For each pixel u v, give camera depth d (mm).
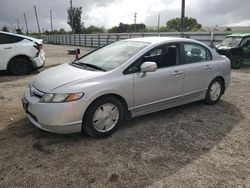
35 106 3994
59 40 47438
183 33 20000
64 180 3213
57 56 18297
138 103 4605
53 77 4305
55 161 3613
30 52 9859
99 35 31969
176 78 5043
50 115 3857
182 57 5219
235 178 3303
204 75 5602
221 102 6312
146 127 4742
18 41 9742
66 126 3922
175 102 5215
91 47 33188
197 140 4293
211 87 5902
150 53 4727
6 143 4094
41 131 4500
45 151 3865
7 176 3273
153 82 4684
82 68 4574
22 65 9852
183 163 3611
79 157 3719
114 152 3861
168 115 5352
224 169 3492
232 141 4285
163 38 5223
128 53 4715
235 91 7441
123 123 4891
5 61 9531
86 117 4070
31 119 4273
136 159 3688
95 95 4016
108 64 4570
